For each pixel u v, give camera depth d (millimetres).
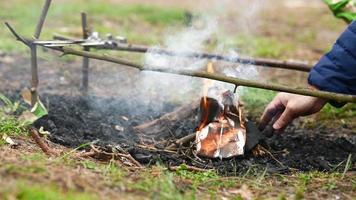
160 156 3121
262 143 3361
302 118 4117
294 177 2955
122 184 2518
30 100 3178
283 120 3297
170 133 3518
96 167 2723
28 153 2824
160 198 2439
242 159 3199
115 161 2910
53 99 4055
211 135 3195
